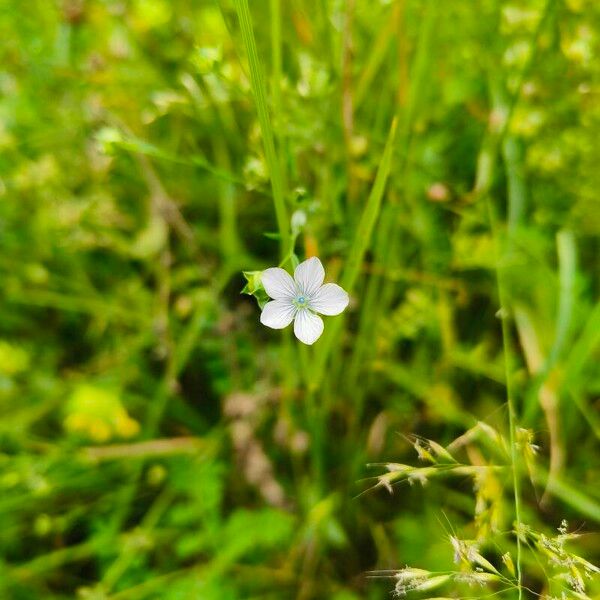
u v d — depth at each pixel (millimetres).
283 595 127
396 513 130
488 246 136
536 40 115
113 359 153
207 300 143
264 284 92
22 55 150
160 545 134
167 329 146
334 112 127
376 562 129
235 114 144
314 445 130
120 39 149
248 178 110
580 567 101
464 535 116
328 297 94
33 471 134
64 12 151
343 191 141
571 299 120
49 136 151
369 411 140
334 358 128
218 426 144
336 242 128
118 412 141
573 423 128
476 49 140
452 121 152
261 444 139
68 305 154
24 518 139
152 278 162
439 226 143
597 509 111
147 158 145
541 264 135
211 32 144
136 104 148
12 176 148
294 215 101
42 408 146
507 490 119
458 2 138
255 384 139
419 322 138
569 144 134
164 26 150
